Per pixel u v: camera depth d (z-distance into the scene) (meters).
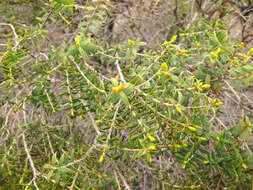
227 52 1.42
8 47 1.51
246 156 1.25
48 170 1.34
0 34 3.05
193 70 1.72
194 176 1.63
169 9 3.52
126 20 3.49
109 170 1.91
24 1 3.09
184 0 3.53
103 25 2.85
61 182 1.30
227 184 1.59
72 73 1.49
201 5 3.38
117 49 1.65
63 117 2.48
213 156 1.29
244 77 1.26
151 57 1.50
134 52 1.38
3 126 1.83
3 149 1.82
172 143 1.25
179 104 1.14
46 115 1.88
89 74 1.45
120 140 1.21
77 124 2.52
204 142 1.38
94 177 1.49
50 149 1.76
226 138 1.30
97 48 1.53
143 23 3.50
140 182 2.43
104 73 2.89
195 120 1.28
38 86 1.47
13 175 1.54
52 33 3.29
